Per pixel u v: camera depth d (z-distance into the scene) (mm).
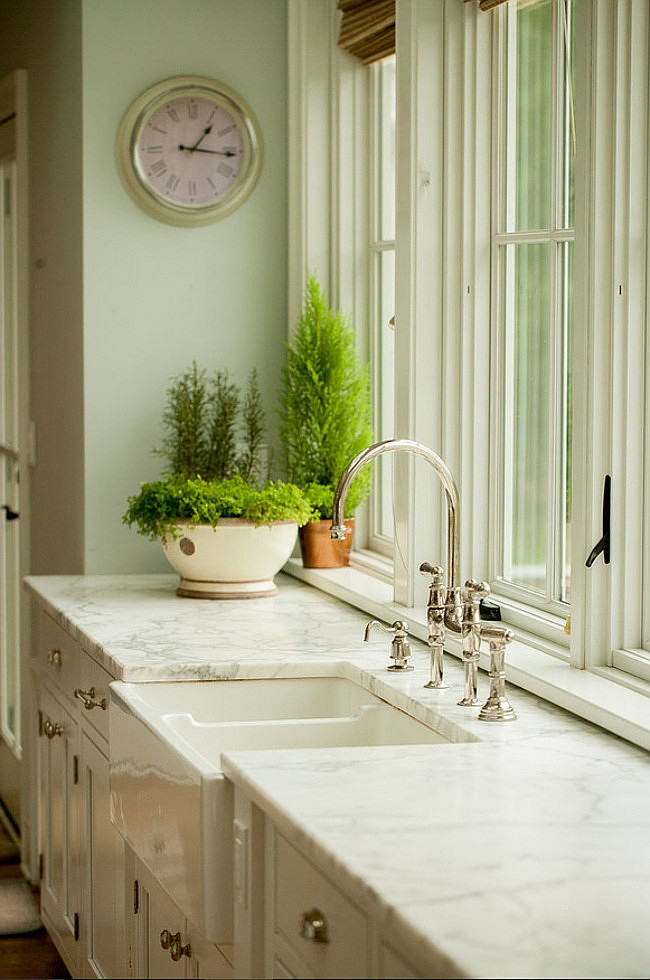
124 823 2281
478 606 2133
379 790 1666
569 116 2512
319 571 3398
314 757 1821
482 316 2822
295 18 3576
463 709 2113
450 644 2535
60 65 3732
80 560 3588
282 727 2238
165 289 3564
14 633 4543
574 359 2164
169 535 3133
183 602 3133
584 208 2121
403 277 2857
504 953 1195
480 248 2814
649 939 1234
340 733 2271
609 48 2092
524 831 1526
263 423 3646
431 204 2824
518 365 2740
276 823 1603
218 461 3514
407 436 2859
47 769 3291
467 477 2824
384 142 3461
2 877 4004
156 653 2527
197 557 3119
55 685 3178
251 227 3629
